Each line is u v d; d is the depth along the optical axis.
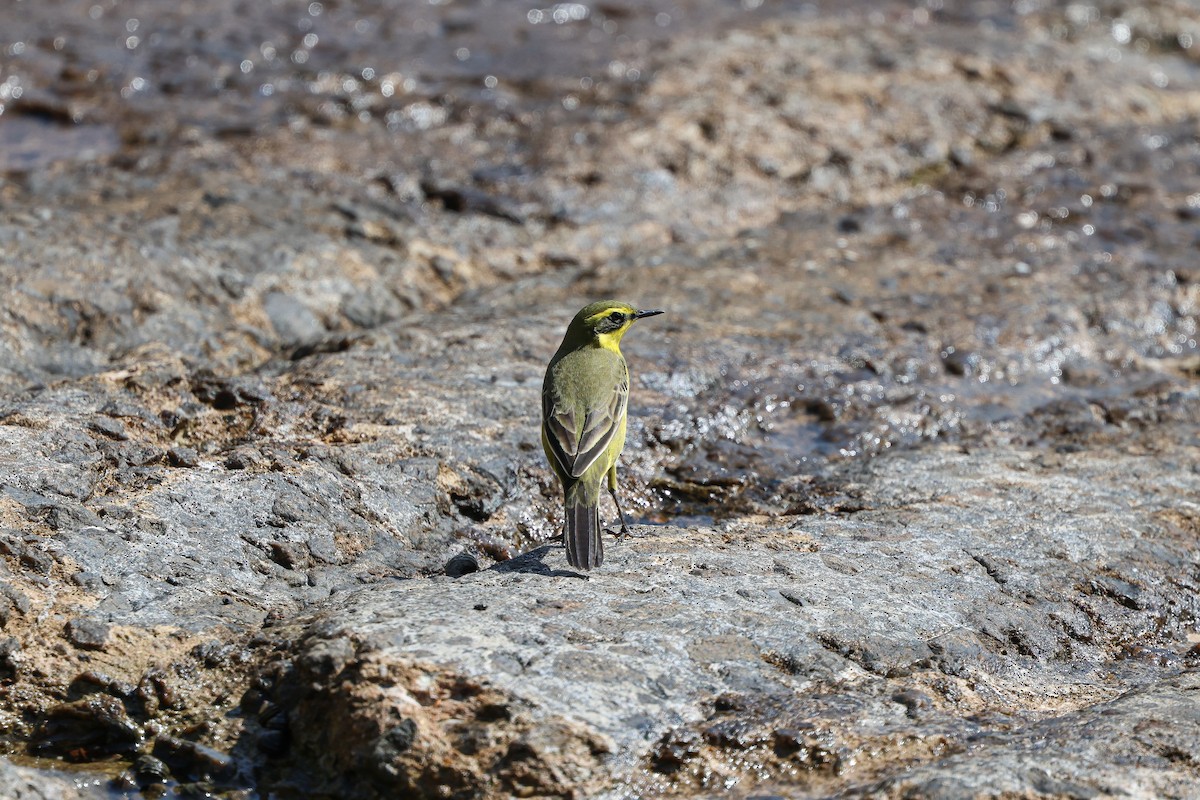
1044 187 20.06
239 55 21.52
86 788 8.12
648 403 13.39
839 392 14.05
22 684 8.54
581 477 9.94
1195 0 29.16
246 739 8.24
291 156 18.30
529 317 14.73
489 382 13.05
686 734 7.91
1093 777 7.45
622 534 10.58
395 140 19.14
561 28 23.92
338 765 7.96
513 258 16.91
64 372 13.01
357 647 8.28
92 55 20.94
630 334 14.62
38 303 13.46
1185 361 15.70
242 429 11.90
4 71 20.08
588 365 10.63
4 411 11.32
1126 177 20.56
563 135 19.38
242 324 14.38
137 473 10.51
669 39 23.23
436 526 10.95
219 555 9.72
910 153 20.52
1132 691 8.75
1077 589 10.21
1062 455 12.88
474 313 15.02
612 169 18.72
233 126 19.02
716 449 13.03
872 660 8.78
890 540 10.70
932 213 19.16
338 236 16.34
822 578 9.72
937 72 22.48
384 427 11.94
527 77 21.31
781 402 13.88
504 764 7.62
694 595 9.20
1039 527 11.09
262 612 9.27
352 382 12.76
